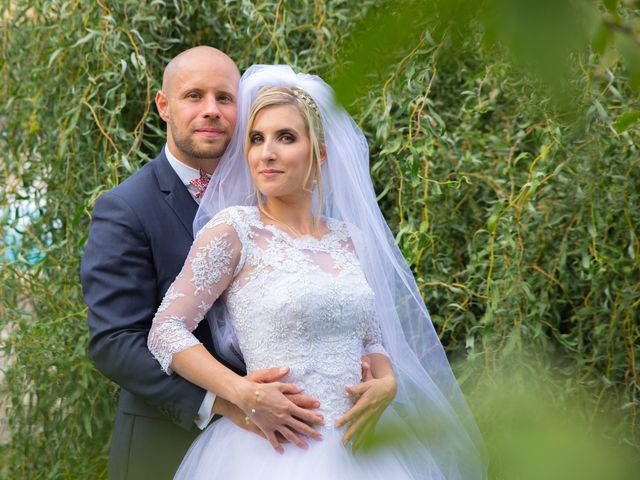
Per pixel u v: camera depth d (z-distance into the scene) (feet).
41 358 9.18
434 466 6.84
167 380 6.57
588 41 1.55
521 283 8.40
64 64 9.58
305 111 6.82
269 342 6.49
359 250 7.27
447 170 9.35
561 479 1.64
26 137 9.86
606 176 8.39
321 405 6.49
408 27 1.73
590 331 9.03
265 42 9.91
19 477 9.48
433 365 7.70
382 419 2.67
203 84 7.30
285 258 6.62
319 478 6.19
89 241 7.19
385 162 9.54
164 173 7.48
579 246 8.88
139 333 6.82
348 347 6.67
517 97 8.84
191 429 6.87
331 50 9.41
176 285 6.66
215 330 6.97
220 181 7.30
